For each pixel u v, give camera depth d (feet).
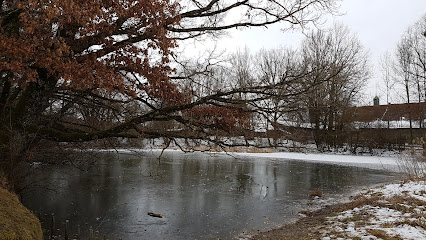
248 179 58.13
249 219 32.50
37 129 25.77
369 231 22.02
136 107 33.04
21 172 27.84
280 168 74.90
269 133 24.72
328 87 31.04
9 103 27.50
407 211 27.04
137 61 25.50
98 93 32.63
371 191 42.27
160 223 30.78
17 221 17.03
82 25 20.18
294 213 34.91
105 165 69.97
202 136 25.39
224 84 28.73
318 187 51.01
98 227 29.09
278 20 28.68
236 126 25.12
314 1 27.99
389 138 108.78
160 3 23.86
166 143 25.79
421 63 114.21
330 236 22.39
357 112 111.86
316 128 103.60
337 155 105.40
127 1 23.91
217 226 30.04
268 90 25.63
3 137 26.21
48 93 26.76
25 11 18.90
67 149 39.24
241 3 29.01
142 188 47.26
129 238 26.43
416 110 136.67
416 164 51.83
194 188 48.42
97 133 24.84
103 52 24.12
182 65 29.78
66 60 21.35
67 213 33.22
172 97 26.96
